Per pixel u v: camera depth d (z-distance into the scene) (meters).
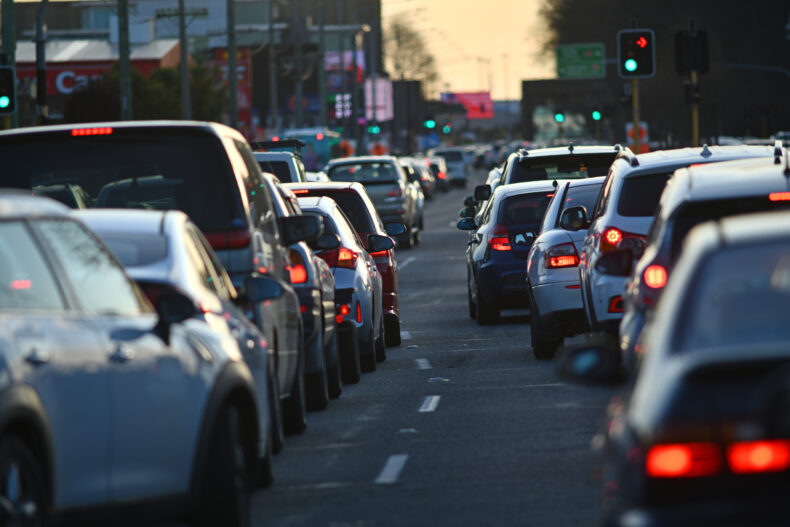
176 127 29.22
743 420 13.05
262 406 24.84
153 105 194.62
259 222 30.23
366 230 49.66
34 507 16.55
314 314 35.66
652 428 13.37
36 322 17.48
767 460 12.88
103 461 18.31
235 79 159.62
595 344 16.84
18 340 16.84
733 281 14.46
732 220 15.70
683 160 35.19
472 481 26.27
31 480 16.56
